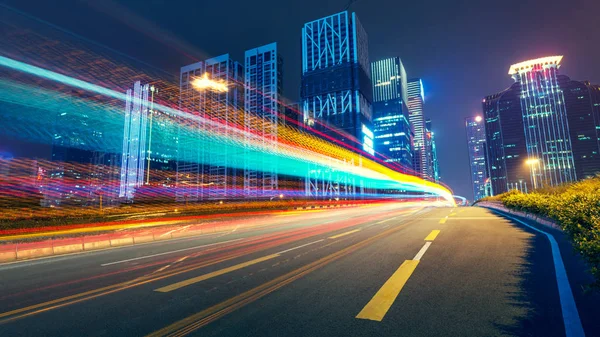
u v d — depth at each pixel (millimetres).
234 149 164750
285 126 175125
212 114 166750
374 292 5539
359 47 189000
